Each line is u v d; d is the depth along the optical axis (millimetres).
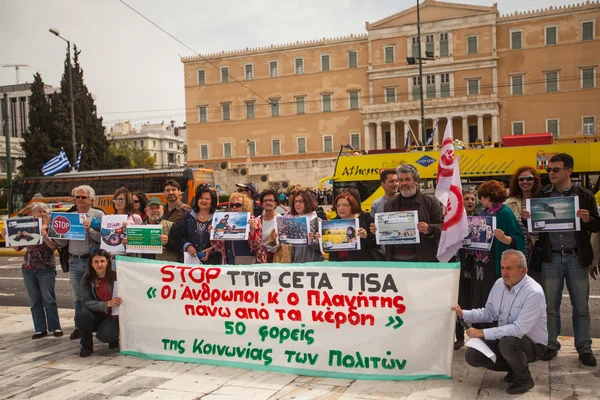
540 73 53531
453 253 5977
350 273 5707
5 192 46188
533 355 5195
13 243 7543
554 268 6016
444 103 54406
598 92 51656
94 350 7102
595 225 5805
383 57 58875
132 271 6758
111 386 5648
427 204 6242
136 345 6734
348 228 6293
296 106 62906
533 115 53812
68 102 54812
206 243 7191
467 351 5301
